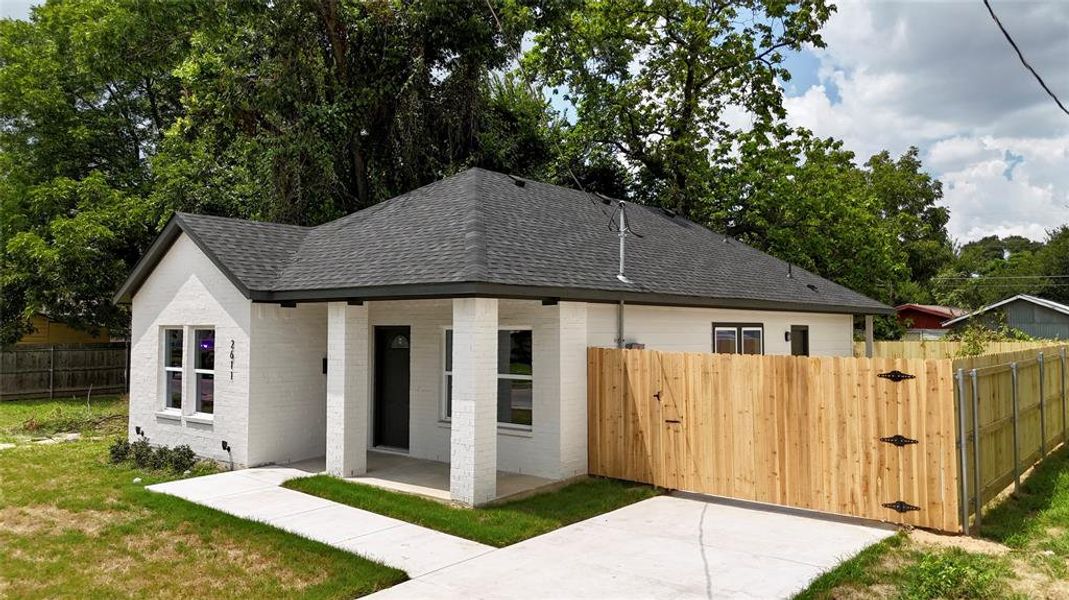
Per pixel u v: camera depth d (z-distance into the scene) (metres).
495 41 22.36
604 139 26.86
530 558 7.04
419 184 22.59
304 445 12.10
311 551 7.27
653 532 7.90
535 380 10.52
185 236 12.70
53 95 25.75
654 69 26.73
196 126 22.89
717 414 9.31
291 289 10.94
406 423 12.62
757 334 14.95
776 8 23.75
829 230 26.20
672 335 12.42
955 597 5.91
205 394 12.54
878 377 8.08
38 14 28.16
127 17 21.70
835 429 8.36
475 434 8.98
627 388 10.22
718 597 5.97
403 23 21.45
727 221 27.52
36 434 15.66
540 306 10.45
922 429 7.77
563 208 14.30
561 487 9.86
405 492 9.67
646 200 28.06
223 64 20.61
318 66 21.42
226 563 6.96
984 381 8.45
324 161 20.19
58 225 22.83
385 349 13.03
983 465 8.21
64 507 9.03
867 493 8.11
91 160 27.73
